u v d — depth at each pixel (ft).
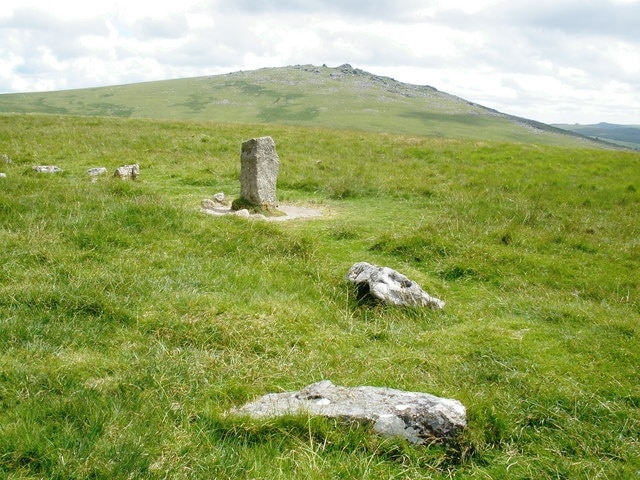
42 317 16.53
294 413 12.39
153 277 19.85
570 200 41.50
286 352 16.51
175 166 46.70
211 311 17.67
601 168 57.62
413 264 25.98
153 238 23.76
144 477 10.35
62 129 62.69
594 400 14.84
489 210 35.63
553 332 18.84
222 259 22.65
